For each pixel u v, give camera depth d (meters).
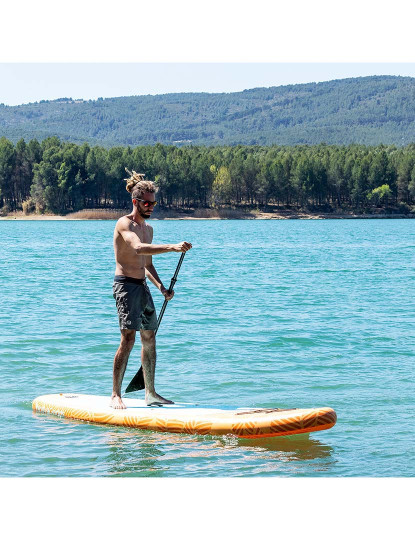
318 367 12.48
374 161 175.25
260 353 13.74
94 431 8.99
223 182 167.25
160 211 163.50
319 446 8.37
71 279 29.80
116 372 9.55
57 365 12.63
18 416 9.56
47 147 170.62
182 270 35.00
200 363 12.83
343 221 156.88
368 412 9.66
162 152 181.62
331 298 23.02
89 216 156.00
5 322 17.38
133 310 9.30
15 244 64.12
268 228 112.50
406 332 16.14
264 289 25.84
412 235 84.56
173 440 8.67
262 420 8.61
